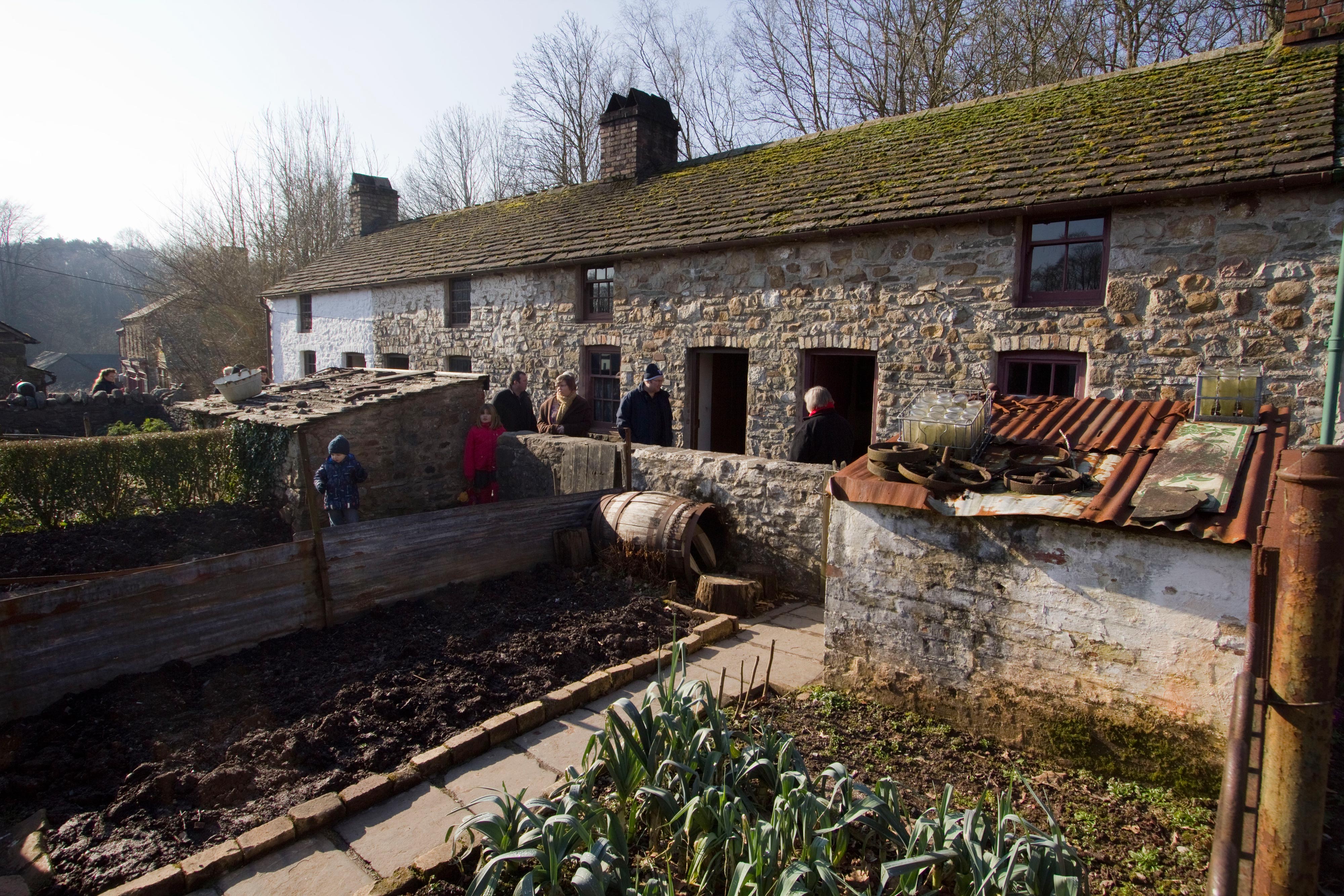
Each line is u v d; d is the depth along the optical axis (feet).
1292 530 6.94
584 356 39.63
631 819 9.46
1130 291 22.79
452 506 33.32
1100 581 11.36
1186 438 13.03
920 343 27.04
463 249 49.57
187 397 79.82
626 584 20.40
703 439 35.29
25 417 55.57
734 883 7.77
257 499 34.50
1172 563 10.71
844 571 14.17
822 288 29.45
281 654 16.12
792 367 30.53
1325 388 19.94
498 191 105.29
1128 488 11.78
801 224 29.50
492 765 12.04
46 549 28.07
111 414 59.06
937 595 13.03
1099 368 23.40
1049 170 25.07
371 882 9.37
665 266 34.58
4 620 13.23
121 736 12.84
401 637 17.01
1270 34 44.11
